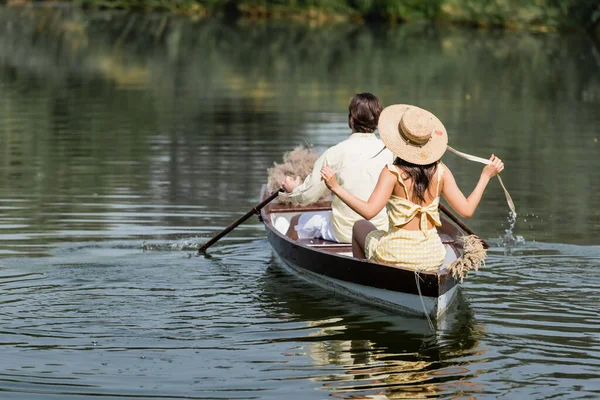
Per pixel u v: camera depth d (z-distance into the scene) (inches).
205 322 622.2
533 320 625.6
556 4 3380.9
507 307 652.1
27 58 2476.6
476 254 627.8
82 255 776.9
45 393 505.7
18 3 4402.1
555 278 716.7
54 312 631.8
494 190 1058.1
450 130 1471.5
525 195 1028.5
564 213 941.2
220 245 832.3
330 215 781.9
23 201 976.3
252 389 513.0
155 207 960.3
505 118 1598.2
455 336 596.4
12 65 2322.8
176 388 513.3
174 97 1811.0
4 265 738.8
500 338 593.6
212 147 1298.0
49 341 580.4
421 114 615.8
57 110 1638.8
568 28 3373.5
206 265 764.6
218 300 671.1
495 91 1942.7
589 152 1288.1
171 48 2775.6
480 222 906.7
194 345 578.9
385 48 2815.0
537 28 3412.9
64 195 1005.8
